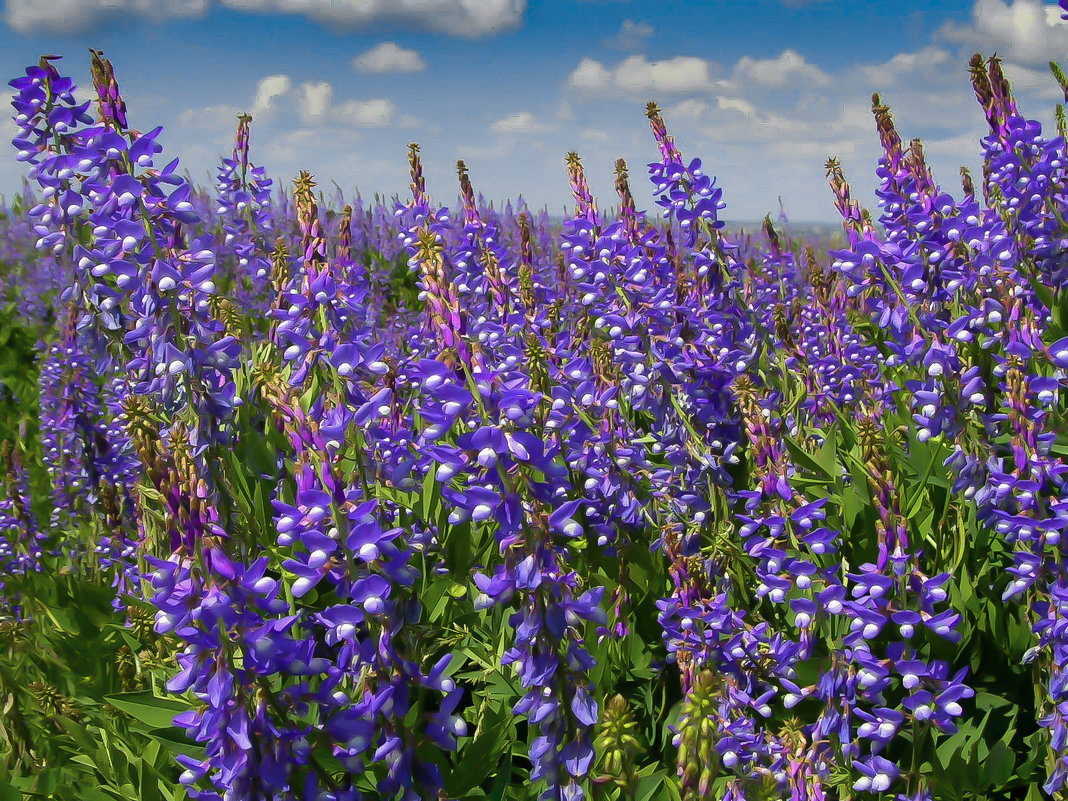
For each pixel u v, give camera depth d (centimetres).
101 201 42
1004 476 40
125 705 38
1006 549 45
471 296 54
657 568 45
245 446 45
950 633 35
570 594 33
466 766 36
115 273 41
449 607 42
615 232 50
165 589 31
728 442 50
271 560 41
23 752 41
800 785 35
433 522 42
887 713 35
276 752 32
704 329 49
